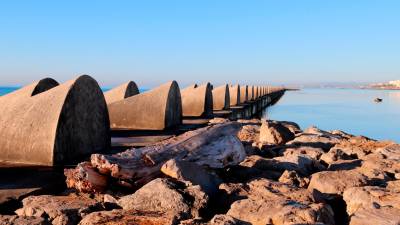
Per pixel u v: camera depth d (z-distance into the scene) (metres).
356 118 24.28
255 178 5.32
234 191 4.71
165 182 4.45
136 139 9.67
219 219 3.57
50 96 6.96
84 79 7.41
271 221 3.71
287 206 3.83
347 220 4.26
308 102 47.09
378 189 4.60
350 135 11.34
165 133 11.00
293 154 7.23
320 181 5.16
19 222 3.70
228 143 6.05
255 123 13.95
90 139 7.65
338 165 6.59
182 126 13.05
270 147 8.80
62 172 5.97
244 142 9.23
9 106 7.16
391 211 3.82
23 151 6.63
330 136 10.14
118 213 3.81
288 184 4.91
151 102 12.19
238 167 6.35
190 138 6.00
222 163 5.86
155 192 4.30
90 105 7.64
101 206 4.25
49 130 6.54
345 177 5.25
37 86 7.67
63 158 6.71
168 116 12.32
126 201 4.33
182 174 4.82
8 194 4.75
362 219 3.65
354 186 5.00
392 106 37.09
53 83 8.27
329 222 3.78
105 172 4.97
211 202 4.63
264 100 41.22
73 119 7.02
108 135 8.40
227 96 24.16
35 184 5.20
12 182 5.31
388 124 20.86
